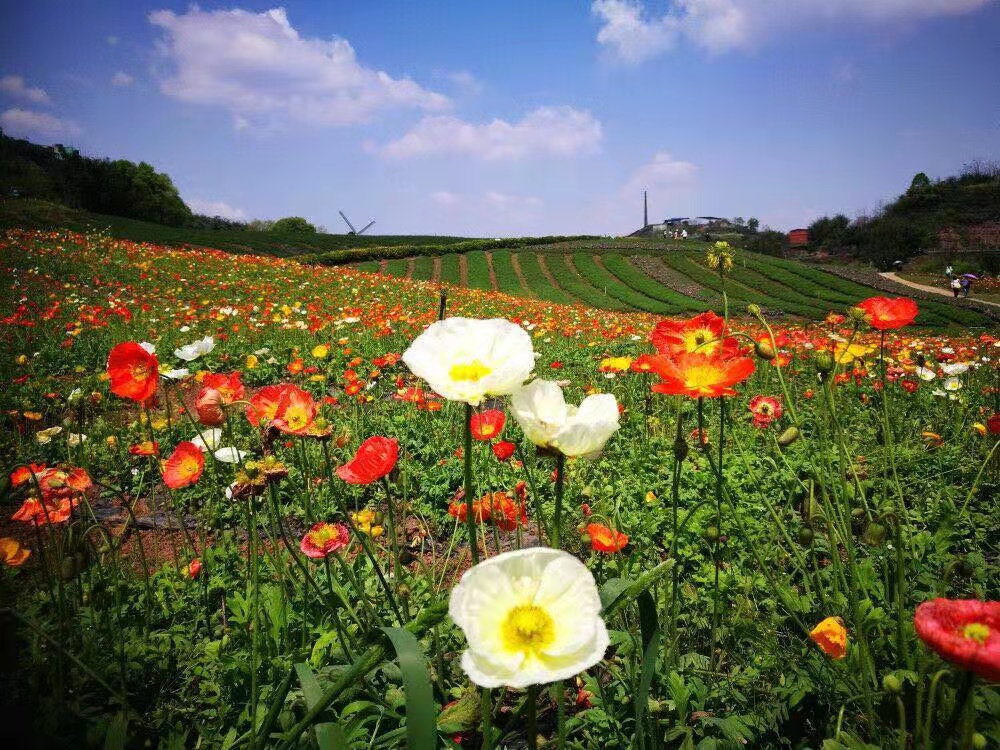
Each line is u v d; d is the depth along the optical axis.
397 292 18.42
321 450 4.25
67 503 2.14
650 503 3.21
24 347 7.71
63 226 34.00
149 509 3.83
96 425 5.05
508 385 1.07
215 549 2.94
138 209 67.75
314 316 9.86
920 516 2.92
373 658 1.09
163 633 2.22
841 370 4.04
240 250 43.97
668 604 2.13
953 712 1.05
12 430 5.19
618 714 1.69
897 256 59.66
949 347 8.24
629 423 4.87
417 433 4.92
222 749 1.66
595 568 2.22
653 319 17.89
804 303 32.66
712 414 4.80
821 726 1.75
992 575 2.38
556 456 1.14
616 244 56.22
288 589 2.39
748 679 1.78
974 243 59.88
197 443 2.46
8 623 1.37
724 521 2.82
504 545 3.01
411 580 2.45
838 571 1.77
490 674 0.88
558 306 17.25
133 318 9.45
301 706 1.68
